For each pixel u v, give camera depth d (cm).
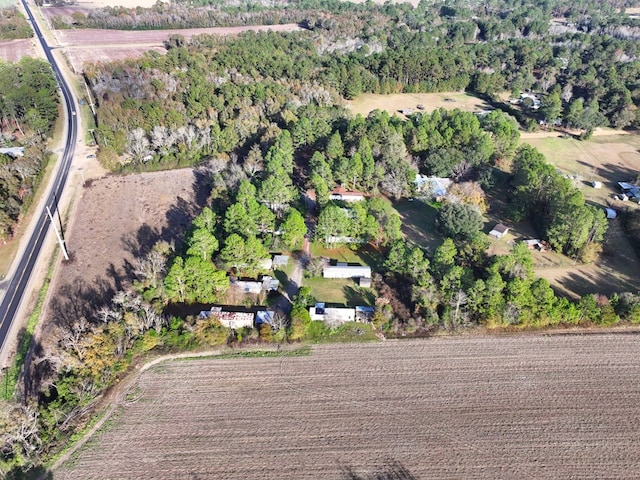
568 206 11056
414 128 15025
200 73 19462
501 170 14925
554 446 7012
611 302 9131
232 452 6912
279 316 8950
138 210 12731
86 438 7062
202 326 8562
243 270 10294
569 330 8994
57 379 7444
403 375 8100
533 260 10994
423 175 14288
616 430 7231
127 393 7744
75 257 10862
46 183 13850
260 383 7956
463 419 7388
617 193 13975
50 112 17025
